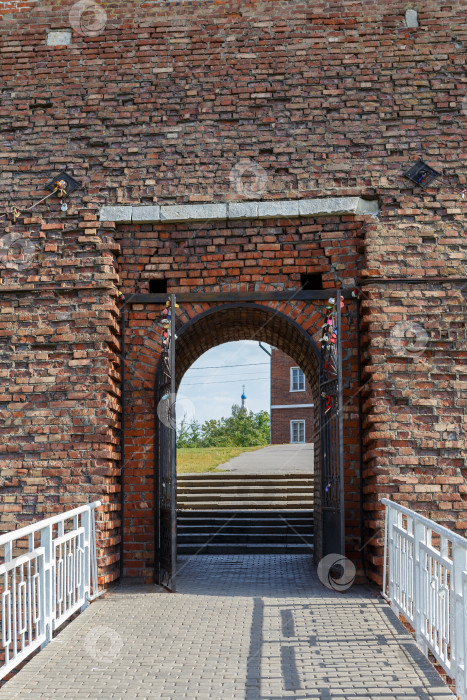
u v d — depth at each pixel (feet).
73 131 29.27
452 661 15.62
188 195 28.68
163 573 26.99
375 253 27.20
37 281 27.89
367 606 23.07
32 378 27.20
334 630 20.31
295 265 28.58
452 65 28.68
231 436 164.86
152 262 28.96
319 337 28.27
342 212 28.04
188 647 18.94
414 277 26.94
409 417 26.03
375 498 25.90
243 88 29.09
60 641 19.69
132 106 29.30
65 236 28.48
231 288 28.68
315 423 32.91
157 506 27.73
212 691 15.85
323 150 28.55
